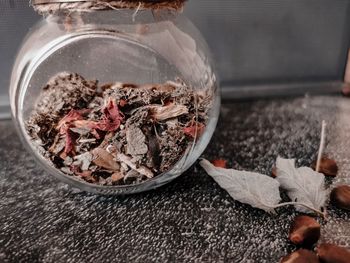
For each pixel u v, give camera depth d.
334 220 0.20
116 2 0.18
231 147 0.28
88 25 0.19
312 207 0.20
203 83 0.21
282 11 0.36
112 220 0.20
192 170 0.25
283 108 0.36
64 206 0.21
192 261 0.17
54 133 0.20
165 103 0.20
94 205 0.21
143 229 0.19
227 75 0.38
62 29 0.20
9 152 0.28
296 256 0.16
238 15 0.35
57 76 0.21
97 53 0.20
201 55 0.22
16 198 0.22
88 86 0.21
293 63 0.38
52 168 0.21
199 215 0.20
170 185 0.23
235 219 0.20
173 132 0.20
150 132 0.20
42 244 0.19
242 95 0.38
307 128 0.31
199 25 0.35
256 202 0.20
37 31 0.21
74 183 0.21
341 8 0.36
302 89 0.39
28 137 0.21
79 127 0.19
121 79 0.21
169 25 0.21
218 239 0.19
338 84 0.39
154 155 0.20
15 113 0.21
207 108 0.21
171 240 0.19
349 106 0.36
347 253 0.16
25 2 0.31
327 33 0.37
